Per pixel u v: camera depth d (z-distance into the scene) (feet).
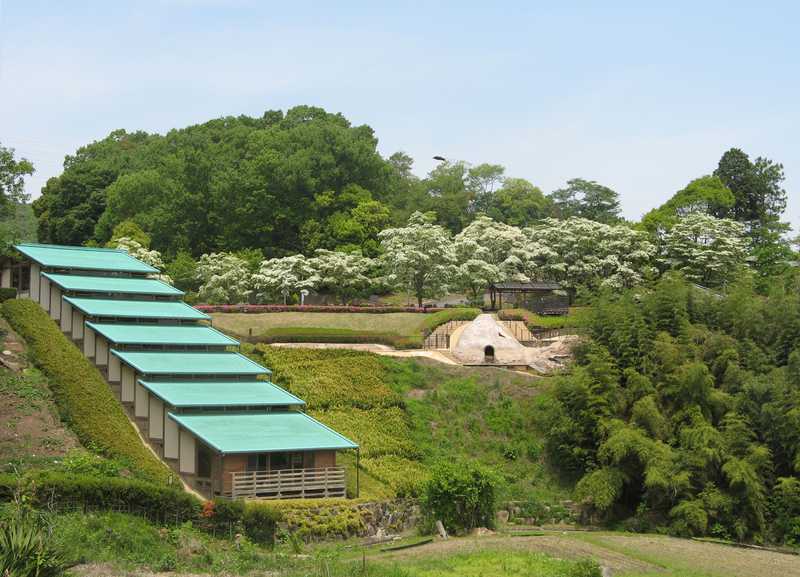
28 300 205.46
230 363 192.65
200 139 402.72
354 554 136.67
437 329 256.11
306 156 372.17
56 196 396.78
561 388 196.34
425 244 296.51
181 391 172.86
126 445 161.58
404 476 176.14
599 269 312.50
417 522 168.45
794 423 176.45
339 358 217.56
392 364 219.82
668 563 142.82
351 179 393.50
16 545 83.15
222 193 347.97
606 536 164.55
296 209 366.43
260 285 294.87
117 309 199.00
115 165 424.46
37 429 156.46
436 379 218.79
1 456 143.84
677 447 183.83
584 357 204.23
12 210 220.84
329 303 324.80
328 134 391.45
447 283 299.99
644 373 193.77
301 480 159.74
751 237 365.20
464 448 198.90
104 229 357.41
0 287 221.05
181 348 195.31
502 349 238.27
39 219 409.08
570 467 193.26
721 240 306.55
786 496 171.83
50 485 119.96
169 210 346.74
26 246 222.48
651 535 169.99
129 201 350.43
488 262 313.12
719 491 174.29
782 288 212.84
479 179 508.94
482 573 121.49
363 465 178.91
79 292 202.90
